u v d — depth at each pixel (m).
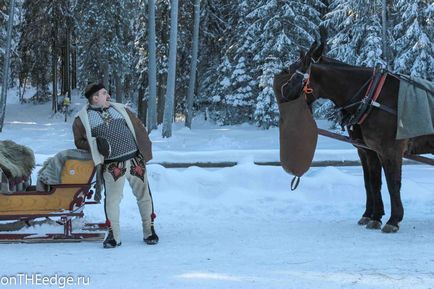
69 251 5.44
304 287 4.22
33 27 36.31
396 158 6.20
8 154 6.00
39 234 5.91
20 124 33.78
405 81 6.21
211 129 28.73
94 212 7.49
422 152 6.45
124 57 33.12
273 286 4.25
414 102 6.04
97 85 5.71
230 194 8.30
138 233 6.40
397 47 20.38
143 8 30.39
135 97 39.31
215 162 9.44
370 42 20.30
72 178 5.74
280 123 6.29
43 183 5.81
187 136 24.22
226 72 30.20
